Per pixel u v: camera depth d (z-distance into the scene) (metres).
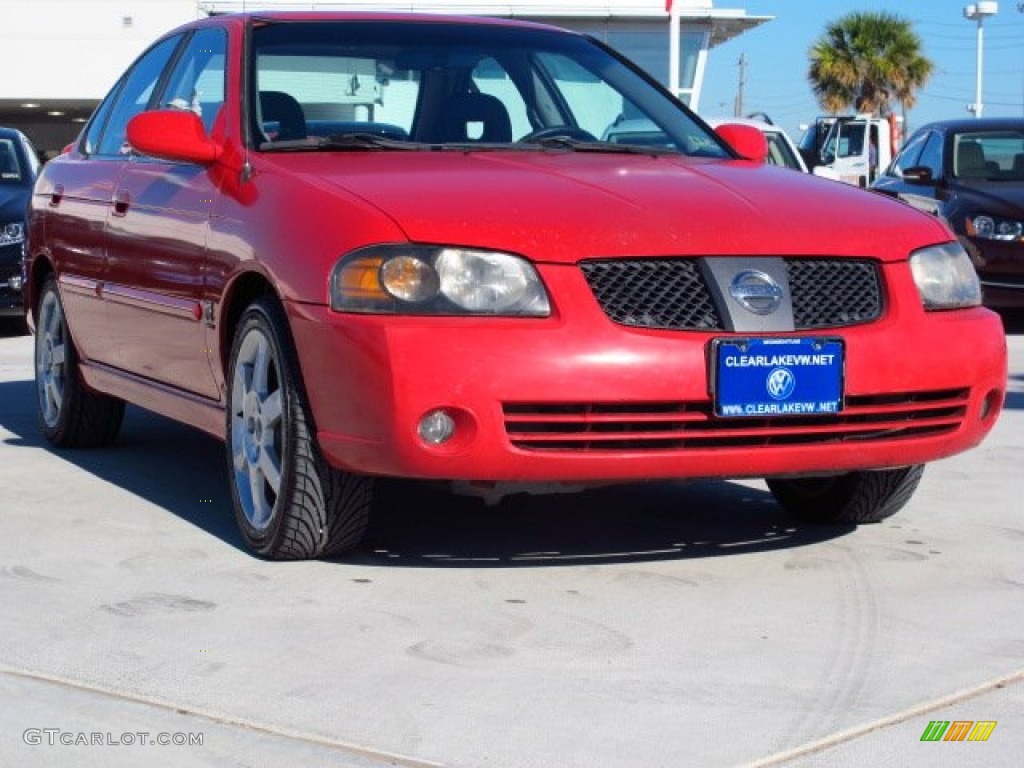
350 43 5.54
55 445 6.70
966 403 4.68
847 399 4.45
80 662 3.79
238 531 5.12
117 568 4.66
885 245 4.62
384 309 4.23
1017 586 4.55
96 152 6.50
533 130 5.53
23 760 3.19
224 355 4.99
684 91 22.05
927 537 5.15
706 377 4.28
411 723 3.40
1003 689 3.65
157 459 6.44
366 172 4.73
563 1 21.41
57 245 6.46
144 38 31.48
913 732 3.37
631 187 4.67
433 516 5.37
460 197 4.46
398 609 4.24
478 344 4.18
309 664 3.78
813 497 5.32
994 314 4.84
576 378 4.18
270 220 4.66
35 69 31.27
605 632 4.06
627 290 4.31
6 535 5.07
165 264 5.35
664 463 4.31
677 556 4.87
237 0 19.30
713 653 3.90
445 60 5.62
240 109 5.23
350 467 4.36
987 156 12.94
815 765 3.18
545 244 4.29
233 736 3.32
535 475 4.25
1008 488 5.94
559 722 3.41
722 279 4.36
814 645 3.97
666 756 3.22
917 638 4.04
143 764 3.17
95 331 6.12
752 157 5.66
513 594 4.40
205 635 4.00
